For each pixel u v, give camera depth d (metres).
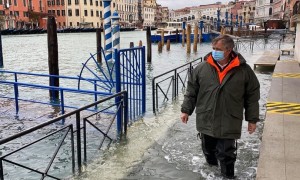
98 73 17.47
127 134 6.07
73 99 10.25
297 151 4.18
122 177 4.40
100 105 9.09
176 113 7.57
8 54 29.56
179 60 25.16
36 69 20.44
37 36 65.06
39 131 6.93
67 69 19.66
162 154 5.09
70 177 4.50
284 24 70.12
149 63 22.94
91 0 100.00
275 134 4.86
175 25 56.50
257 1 113.81
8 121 7.82
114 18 13.19
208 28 51.03
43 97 10.63
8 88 12.27
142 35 71.88
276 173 3.55
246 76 3.64
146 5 140.25
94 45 41.59
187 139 5.73
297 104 6.84
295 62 15.90
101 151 5.38
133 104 7.21
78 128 4.66
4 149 5.99
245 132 6.03
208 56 3.81
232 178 4.09
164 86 12.03
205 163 4.65
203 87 3.78
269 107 6.58
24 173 4.99
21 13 82.62
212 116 3.74
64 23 99.12
